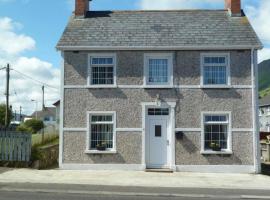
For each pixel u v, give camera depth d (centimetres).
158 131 2145
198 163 2102
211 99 2133
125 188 1545
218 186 1650
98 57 2177
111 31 2231
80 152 2127
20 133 2103
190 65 2148
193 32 2209
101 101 2145
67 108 2150
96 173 1984
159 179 1816
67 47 2148
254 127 2109
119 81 2150
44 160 2159
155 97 2136
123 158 2116
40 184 1611
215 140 2134
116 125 2131
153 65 2173
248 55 2150
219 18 2316
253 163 2098
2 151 2114
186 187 1614
